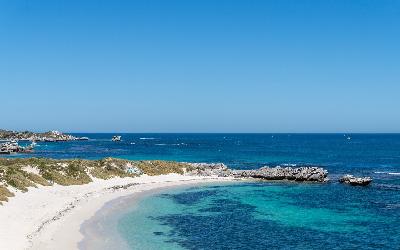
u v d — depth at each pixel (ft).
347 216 146.92
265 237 115.85
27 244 96.22
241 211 153.69
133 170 242.37
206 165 293.43
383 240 114.11
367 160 416.67
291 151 564.30
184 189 209.87
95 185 198.70
